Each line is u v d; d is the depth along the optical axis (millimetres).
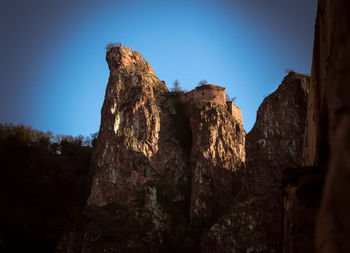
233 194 83688
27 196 79438
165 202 83000
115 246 71000
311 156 9188
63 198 84500
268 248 63062
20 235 71125
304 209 6867
